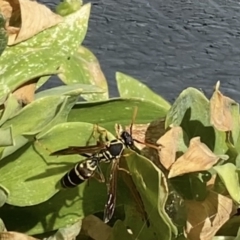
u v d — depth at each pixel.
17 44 0.08
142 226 0.07
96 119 0.08
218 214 0.07
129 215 0.08
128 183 0.07
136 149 0.08
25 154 0.07
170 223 0.07
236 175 0.07
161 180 0.07
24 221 0.08
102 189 0.08
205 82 0.18
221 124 0.07
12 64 0.08
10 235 0.07
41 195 0.07
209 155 0.07
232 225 0.08
